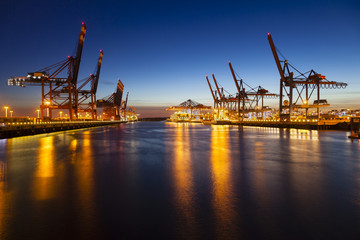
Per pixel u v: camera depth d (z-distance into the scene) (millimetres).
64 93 75812
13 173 11914
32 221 6102
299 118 74500
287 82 63562
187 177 11000
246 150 21688
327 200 7688
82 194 8406
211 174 11625
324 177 10938
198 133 51031
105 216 6422
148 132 55594
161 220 6148
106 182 10117
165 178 10812
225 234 5387
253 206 7141
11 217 6359
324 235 5336
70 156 17906
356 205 7211
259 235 5340
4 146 24875
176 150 21844
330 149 22031
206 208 6996
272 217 6316
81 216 6418
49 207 7098
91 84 98438
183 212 6691
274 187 9219
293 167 13477
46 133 49250
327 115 74125
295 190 8820
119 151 21047
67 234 5402
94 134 47094
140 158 16984
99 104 138125
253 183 9852
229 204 7320
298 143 27953
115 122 134875
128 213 6629
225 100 118625
